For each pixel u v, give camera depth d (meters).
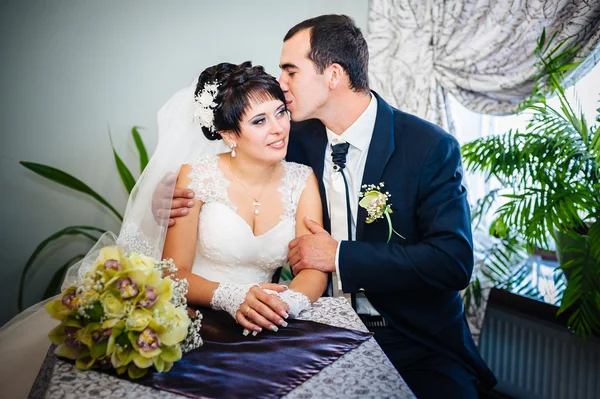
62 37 3.02
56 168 3.09
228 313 1.59
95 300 1.18
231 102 1.87
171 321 1.18
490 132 3.06
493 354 2.91
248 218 2.04
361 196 2.02
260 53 3.19
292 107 2.09
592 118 2.60
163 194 1.91
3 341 1.67
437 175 2.01
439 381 1.86
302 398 1.10
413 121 2.10
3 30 2.97
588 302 2.20
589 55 2.28
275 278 2.25
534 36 2.44
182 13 3.09
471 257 1.94
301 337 1.40
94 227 3.04
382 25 2.96
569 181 2.22
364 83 2.06
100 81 3.07
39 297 3.15
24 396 1.46
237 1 3.12
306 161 2.24
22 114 3.04
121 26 3.05
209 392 1.13
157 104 3.13
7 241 3.09
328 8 3.19
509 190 3.01
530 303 2.65
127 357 1.16
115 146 3.12
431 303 2.03
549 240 2.82
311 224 2.01
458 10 2.68
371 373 1.21
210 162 2.08
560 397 2.56
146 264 1.24
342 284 1.90
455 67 2.75
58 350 1.22
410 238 2.05
